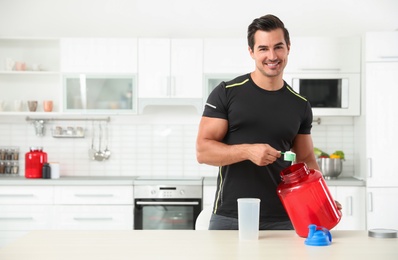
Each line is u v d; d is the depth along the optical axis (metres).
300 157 2.69
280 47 2.35
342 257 1.78
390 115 4.66
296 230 2.14
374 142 4.65
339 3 5.18
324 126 5.16
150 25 5.20
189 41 4.85
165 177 4.95
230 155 2.32
